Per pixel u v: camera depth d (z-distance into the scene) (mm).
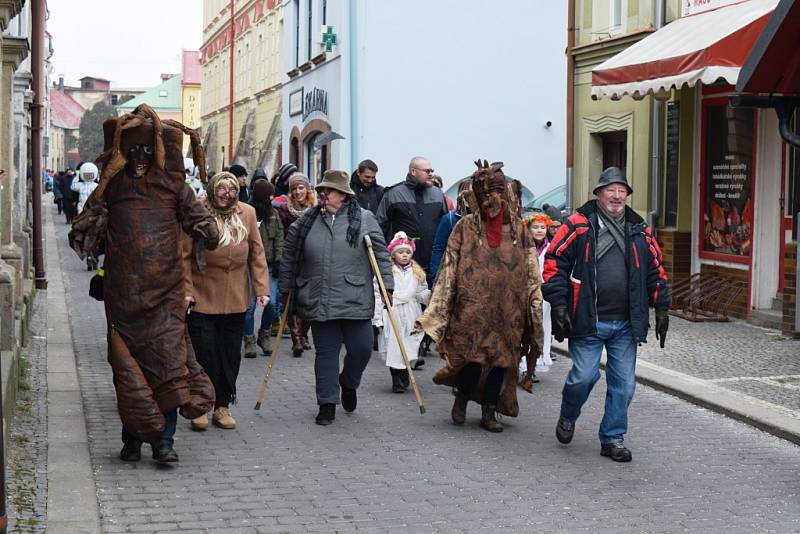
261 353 14078
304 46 34406
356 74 28344
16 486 7457
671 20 18484
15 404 9633
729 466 8500
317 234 9867
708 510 7332
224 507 7277
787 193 15766
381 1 28125
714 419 10211
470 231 9555
